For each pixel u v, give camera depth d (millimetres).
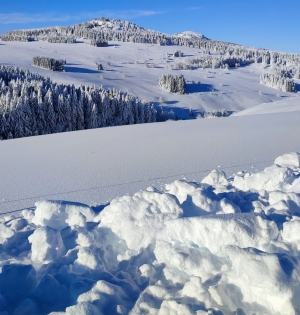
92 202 6238
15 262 3174
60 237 3379
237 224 2975
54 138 16484
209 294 2510
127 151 11539
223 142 12141
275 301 2348
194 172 8102
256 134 13609
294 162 5762
